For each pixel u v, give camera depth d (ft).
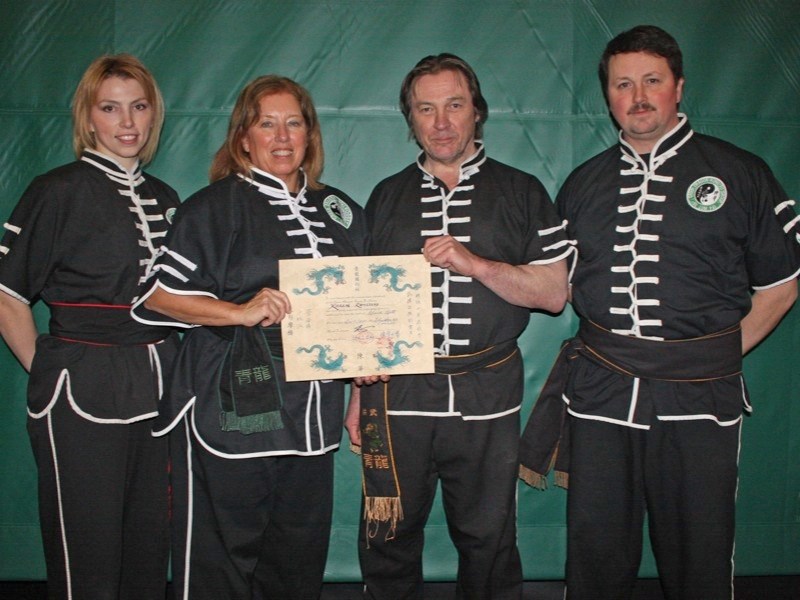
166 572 7.99
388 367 6.90
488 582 7.58
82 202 7.08
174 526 7.11
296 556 7.47
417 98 7.26
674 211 7.22
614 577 7.57
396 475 7.43
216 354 6.86
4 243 7.06
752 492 9.23
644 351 7.22
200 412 6.78
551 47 8.90
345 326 6.86
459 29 8.86
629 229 7.32
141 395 7.22
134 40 8.77
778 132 9.01
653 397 7.20
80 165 7.23
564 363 8.04
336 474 9.20
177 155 8.84
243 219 6.84
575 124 8.94
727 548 7.23
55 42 8.75
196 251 6.67
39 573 9.09
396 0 8.82
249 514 7.00
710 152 7.34
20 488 9.02
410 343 6.93
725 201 7.16
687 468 7.18
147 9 8.75
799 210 9.05
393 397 7.41
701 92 8.96
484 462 7.38
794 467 9.22
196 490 7.00
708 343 7.20
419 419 7.38
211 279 6.74
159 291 6.63
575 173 7.90
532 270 7.18
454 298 7.25
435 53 8.86
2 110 8.75
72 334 7.13
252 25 8.80
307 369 6.80
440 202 7.43
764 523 9.24
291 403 6.87
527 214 7.36
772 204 7.19
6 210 8.79
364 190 8.91
